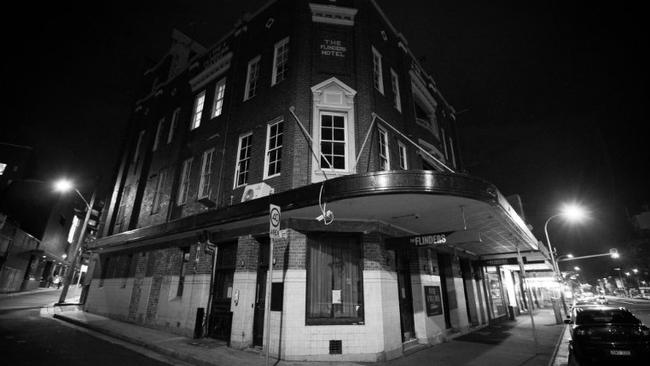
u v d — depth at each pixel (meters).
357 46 12.90
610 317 9.94
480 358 9.36
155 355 9.38
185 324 11.94
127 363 8.15
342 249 10.07
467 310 16.72
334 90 11.99
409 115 14.90
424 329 11.06
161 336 11.58
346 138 11.53
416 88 16.75
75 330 12.77
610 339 8.53
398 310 9.98
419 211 9.14
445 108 21.83
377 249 9.80
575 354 9.17
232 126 13.96
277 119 12.19
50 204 40.56
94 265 20.16
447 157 19.67
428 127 17.08
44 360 7.80
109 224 20.00
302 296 9.16
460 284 15.34
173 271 13.74
